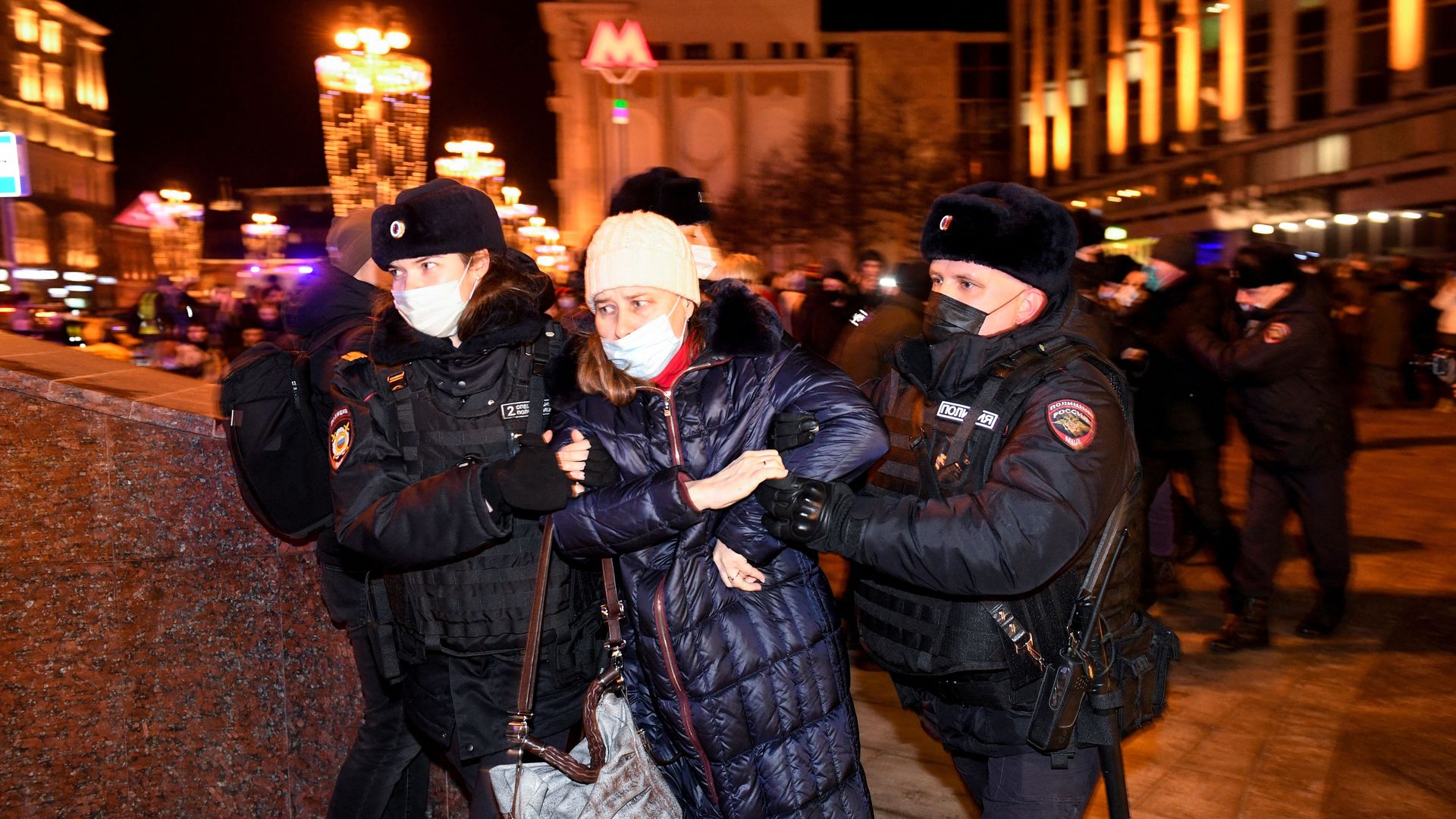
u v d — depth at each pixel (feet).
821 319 36.40
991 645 6.88
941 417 7.18
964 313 7.09
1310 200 101.96
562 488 6.89
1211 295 18.17
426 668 8.11
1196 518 19.11
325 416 8.71
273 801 9.91
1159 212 130.31
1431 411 47.91
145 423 9.16
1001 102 165.89
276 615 9.82
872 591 7.49
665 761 7.71
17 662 8.82
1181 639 18.13
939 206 7.22
